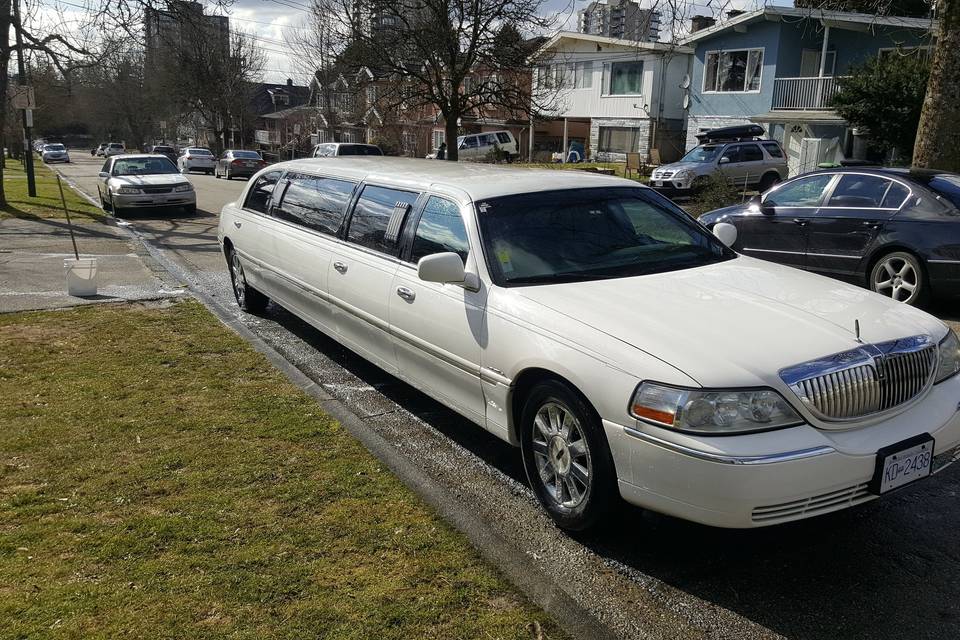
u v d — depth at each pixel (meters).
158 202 17.72
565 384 3.49
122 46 18.78
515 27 22.33
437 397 4.58
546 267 4.16
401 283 4.76
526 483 4.18
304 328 7.45
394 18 23.22
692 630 2.90
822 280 4.22
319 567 3.16
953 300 8.38
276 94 87.44
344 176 6.00
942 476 4.29
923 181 7.81
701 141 25.00
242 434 4.55
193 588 2.98
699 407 2.97
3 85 17.84
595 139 38.97
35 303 8.12
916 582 3.24
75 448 4.31
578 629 2.84
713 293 3.81
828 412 3.08
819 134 28.00
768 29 29.33
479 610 2.92
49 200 20.36
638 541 3.56
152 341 6.62
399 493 3.84
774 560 3.41
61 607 2.84
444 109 23.39
